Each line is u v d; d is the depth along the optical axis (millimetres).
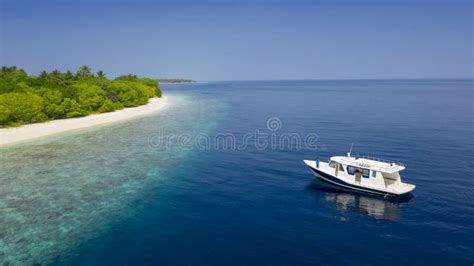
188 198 29359
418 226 24000
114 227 23844
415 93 172875
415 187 30500
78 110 78125
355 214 26078
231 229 23609
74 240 21938
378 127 63719
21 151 46438
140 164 40031
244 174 36031
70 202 28281
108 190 31234
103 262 19500
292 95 171000
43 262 19438
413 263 19547
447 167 37438
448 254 20422
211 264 19312
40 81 81438
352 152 44906
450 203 27828
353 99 134500
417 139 52281
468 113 83062
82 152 46062
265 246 21359
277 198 29312
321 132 59781
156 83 166375
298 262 19594
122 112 90125
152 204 28000
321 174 33125
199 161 41250
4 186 32031
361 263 19547
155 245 21391
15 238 22094
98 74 142750
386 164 31406
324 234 22906
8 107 61281
